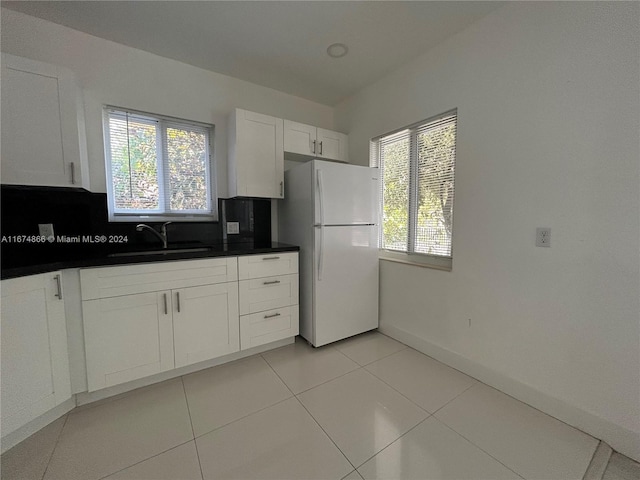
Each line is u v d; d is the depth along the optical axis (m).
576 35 1.41
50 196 1.90
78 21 1.84
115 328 1.67
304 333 2.49
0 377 1.27
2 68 1.51
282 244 2.64
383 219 2.76
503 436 1.42
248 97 2.65
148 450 1.33
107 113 2.11
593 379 1.42
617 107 1.30
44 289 1.43
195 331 1.93
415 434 1.44
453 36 1.97
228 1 1.66
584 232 1.42
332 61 2.30
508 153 1.70
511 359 1.74
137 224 2.20
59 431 1.44
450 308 2.08
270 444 1.37
